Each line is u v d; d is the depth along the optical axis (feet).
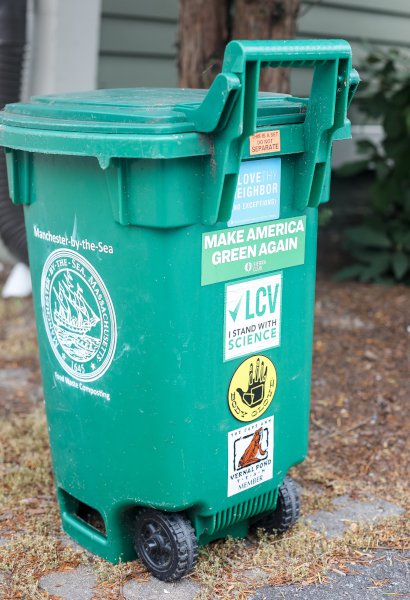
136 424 9.19
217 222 8.64
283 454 10.28
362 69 22.68
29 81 19.97
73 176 8.96
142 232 8.50
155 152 7.93
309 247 9.82
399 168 22.22
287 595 9.57
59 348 9.85
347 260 24.17
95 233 8.92
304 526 10.93
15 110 9.52
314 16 24.75
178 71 15.85
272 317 9.59
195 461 9.23
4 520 11.10
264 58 7.97
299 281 9.82
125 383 9.13
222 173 8.24
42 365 10.30
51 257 9.61
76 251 9.20
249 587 9.70
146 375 8.92
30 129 8.91
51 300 9.80
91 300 9.21
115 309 8.97
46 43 19.36
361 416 14.49
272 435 10.03
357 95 25.82
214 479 9.49
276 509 10.68
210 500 9.53
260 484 10.04
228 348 9.18
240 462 9.71
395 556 10.40
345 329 18.67
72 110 8.74
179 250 8.49
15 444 13.05
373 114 22.15
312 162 9.17
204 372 9.02
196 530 9.76
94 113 8.52
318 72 8.82
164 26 22.44
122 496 9.61
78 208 9.02
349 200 28.19
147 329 8.77
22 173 9.68
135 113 8.29
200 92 10.36
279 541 10.61
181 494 9.25
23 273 20.47
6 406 14.73
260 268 9.27
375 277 22.29
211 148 8.25
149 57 22.50
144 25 22.03
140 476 9.36
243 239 9.00
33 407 14.70
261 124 8.77
